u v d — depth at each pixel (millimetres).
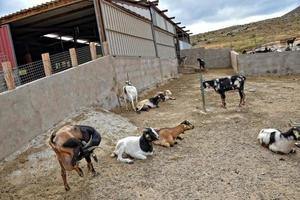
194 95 18078
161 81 26141
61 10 18531
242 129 10516
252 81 21969
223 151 8617
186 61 38594
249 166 7496
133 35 21078
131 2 22062
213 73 30500
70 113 11930
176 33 39438
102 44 15898
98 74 14430
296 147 8695
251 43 47750
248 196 6121
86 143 6711
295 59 23609
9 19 17391
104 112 13055
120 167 7961
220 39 70438
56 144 6402
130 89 14664
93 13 20938
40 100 10422
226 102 15148
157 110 14578
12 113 9164
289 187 6367
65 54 15523
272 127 10516
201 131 10656
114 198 6484
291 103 13914
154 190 6672
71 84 12242
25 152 9047
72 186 7113
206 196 6250
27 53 26031
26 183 7492
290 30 58875
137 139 8469
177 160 8211
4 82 11914
